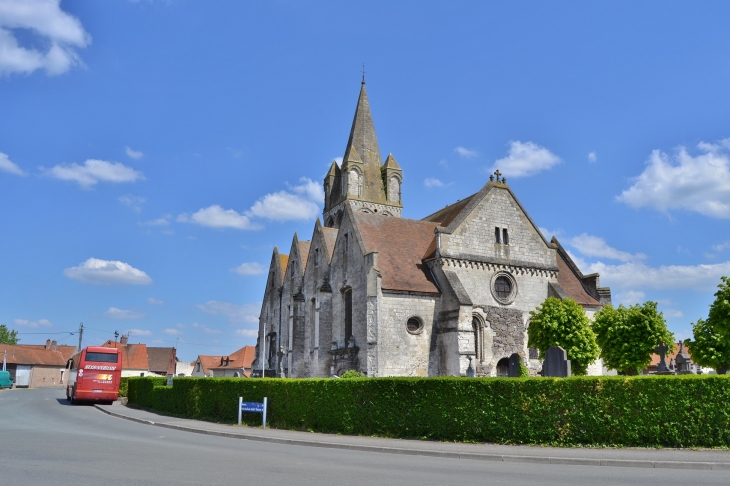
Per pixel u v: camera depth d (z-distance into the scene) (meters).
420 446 22.94
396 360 44.09
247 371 123.50
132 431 29.09
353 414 27.23
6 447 20.92
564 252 56.62
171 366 145.00
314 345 52.97
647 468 18.44
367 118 83.00
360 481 15.08
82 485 13.80
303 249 64.69
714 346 44.16
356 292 48.09
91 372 52.62
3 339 164.12
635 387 22.53
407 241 50.88
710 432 21.80
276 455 20.42
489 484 15.01
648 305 43.53
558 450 21.73
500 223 50.00
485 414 24.08
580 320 40.62
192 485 13.98
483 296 47.66
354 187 79.12
